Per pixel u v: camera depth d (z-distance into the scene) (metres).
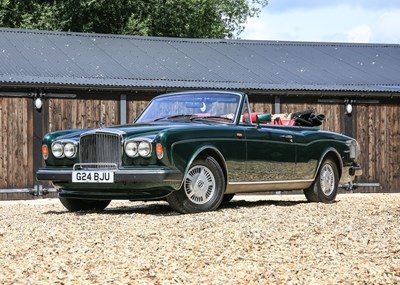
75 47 17.39
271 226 7.27
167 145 8.38
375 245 6.22
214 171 8.85
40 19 27.36
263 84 16.42
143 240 6.52
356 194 16.34
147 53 17.70
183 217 8.08
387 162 17.55
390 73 18.50
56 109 15.33
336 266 5.34
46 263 5.52
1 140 15.02
